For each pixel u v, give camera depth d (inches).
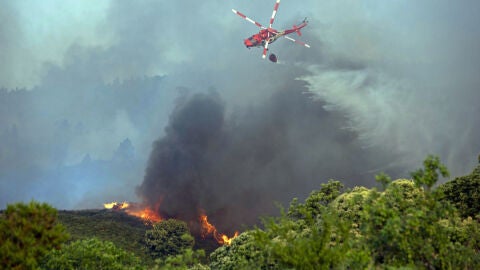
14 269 777.6
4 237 815.7
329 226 768.3
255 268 881.5
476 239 920.3
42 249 824.9
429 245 751.1
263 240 767.7
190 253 860.0
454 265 761.0
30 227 828.6
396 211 784.9
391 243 748.0
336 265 723.4
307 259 712.4
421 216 753.0
